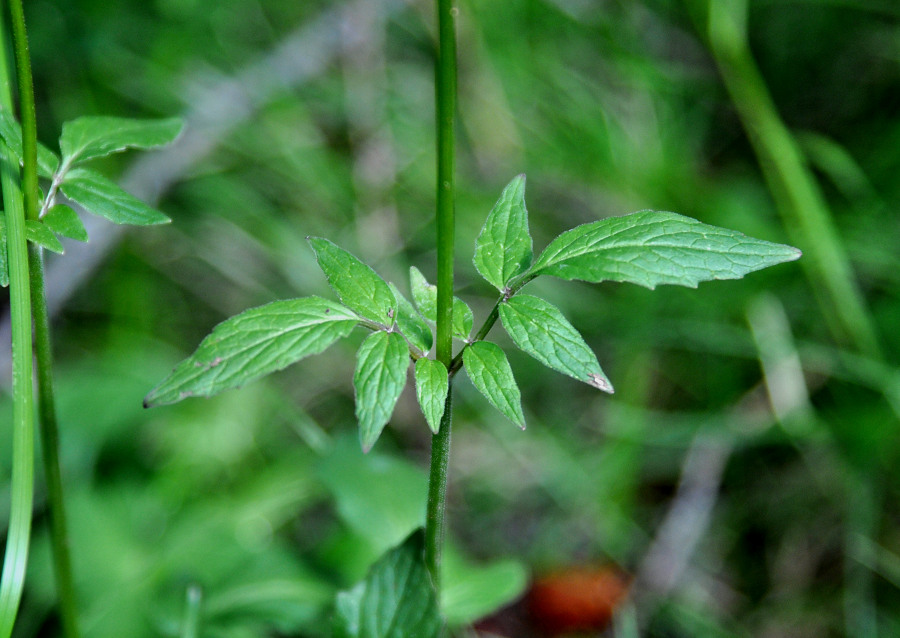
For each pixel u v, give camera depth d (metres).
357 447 0.53
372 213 0.76
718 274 0.38
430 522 0.42
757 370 0.67
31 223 0.41
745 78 0.67
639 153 0.74
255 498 0.60
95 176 0.42
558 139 0.76
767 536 0.61
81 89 0.76
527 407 0.70
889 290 0.65
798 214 0.66
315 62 0.82
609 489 0.63
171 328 0.73
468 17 0.75
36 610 0.51
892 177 0.68
